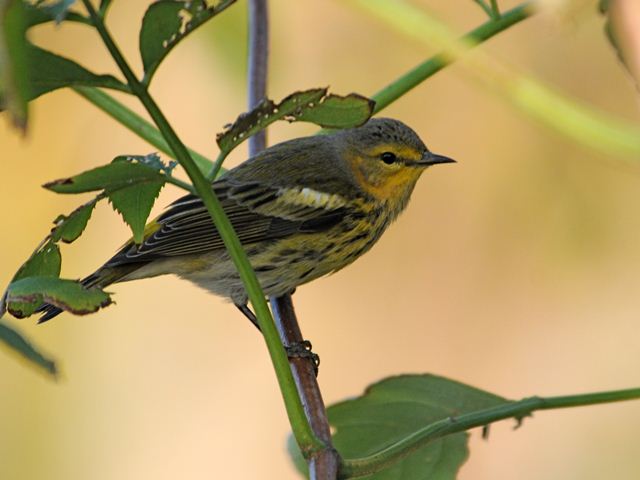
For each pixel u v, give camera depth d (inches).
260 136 386.3
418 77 274.8
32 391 531.5
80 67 180.4
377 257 547.8
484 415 213.5
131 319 560.1
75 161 577.6
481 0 255.8
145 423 535.5
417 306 538.6
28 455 524.4
